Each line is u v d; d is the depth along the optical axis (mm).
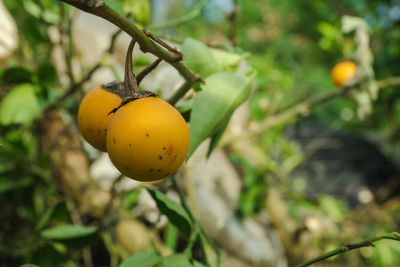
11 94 243
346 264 499
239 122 437
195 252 301
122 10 234
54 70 250
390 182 725
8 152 282
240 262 326
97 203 269
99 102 149
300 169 811
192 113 161
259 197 411
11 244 292
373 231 542
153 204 307
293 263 416
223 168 397
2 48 321
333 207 545
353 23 336
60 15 266
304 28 1092
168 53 141
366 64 325
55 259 237
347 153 865
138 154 129
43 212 319
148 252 183
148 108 132
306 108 361
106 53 249
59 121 292
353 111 617
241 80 170
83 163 287
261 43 988
